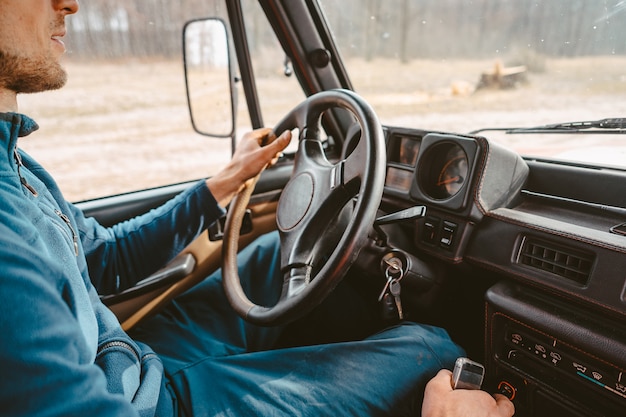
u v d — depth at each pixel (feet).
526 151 4.77
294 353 3.52
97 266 3.91
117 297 4.78
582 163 4.32
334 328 5.10
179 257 5.38
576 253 3.51
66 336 1.88
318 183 3.70
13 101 2.55
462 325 5.06
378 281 4.42
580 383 3.46
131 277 4.14
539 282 3.69
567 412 3.60
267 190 6.12
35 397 1.72
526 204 4.47
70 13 2.63
